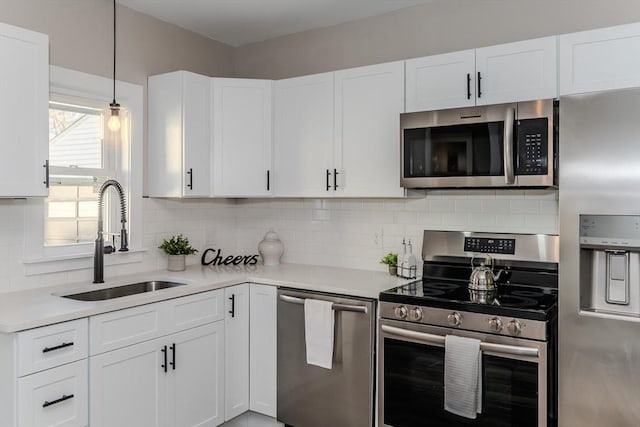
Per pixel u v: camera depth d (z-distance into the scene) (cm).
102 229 284
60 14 276
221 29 356
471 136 252
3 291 254
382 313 248
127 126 314
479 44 295
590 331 199
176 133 312
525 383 210
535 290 257
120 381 235
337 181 309
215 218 375
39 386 202
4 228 254
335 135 309
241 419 312
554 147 234
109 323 230
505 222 285
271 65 378
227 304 294
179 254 328
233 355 297
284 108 331
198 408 276
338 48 347
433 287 265
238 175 330
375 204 331
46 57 235
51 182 281
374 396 257
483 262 277
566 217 203
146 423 248
